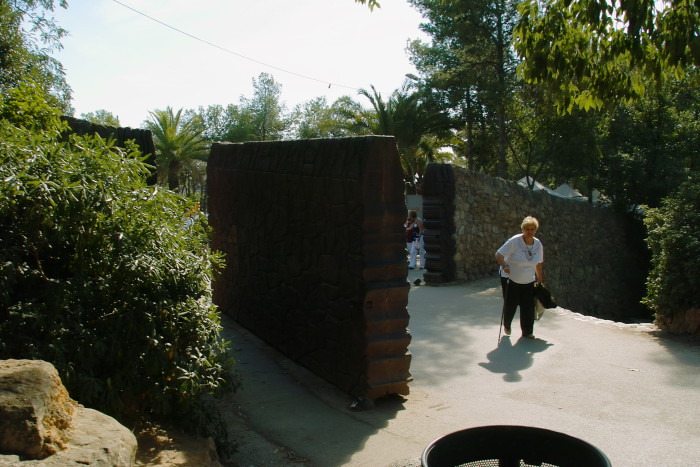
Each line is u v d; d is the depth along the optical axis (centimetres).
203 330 404
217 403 562
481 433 271
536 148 3375
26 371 254
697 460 453
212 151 952
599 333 858
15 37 1338
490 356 743
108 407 364
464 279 1321
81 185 371
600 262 1984
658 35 595
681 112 2536
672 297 838
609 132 2525
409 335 574
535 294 826
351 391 583
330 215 607
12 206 357
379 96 3759
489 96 2895
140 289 396
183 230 451
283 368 672
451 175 1295
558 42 651
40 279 368
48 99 614
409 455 457
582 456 257
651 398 591
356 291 568
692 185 921
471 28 2914
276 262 731
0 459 223
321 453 462
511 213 1482
